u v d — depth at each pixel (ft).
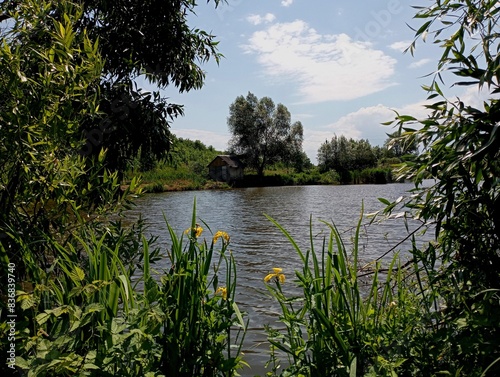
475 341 6.11
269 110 205.57
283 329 19.25
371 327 7.22
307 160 241.14
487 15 7.23
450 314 7.18
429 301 7.88
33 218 8.05
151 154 17.31
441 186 7.40
